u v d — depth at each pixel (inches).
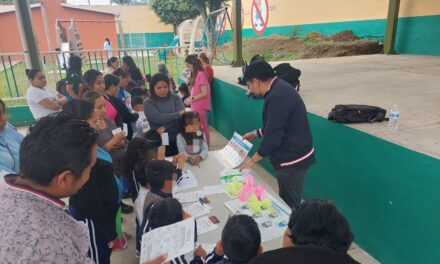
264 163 179.6
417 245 88.4
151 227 69.5
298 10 513.7
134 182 96.7
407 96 159.9
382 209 99.4
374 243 105.0
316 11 478.6
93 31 893.8
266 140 91.0
